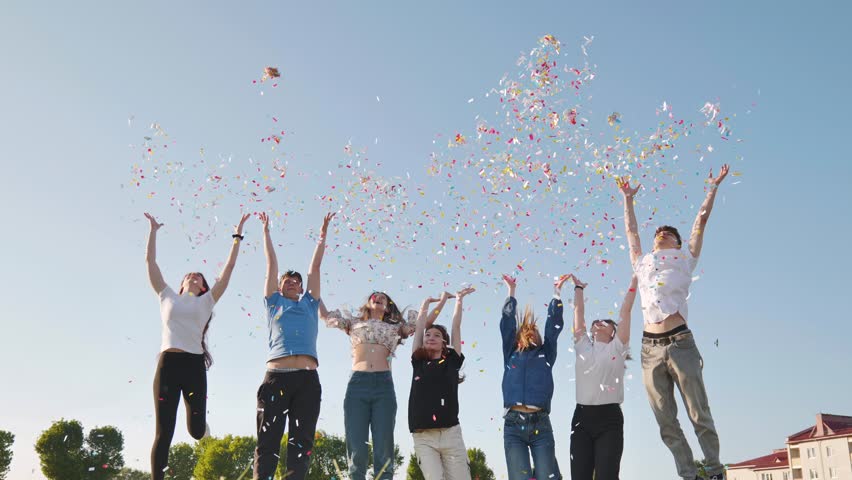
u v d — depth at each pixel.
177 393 5.84
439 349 6.72
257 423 5.79
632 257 6.39
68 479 33.25
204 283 6.53
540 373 6.49
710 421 5.54
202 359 6.11
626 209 6.62
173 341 5.96
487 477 34.84
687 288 5.91
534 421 6.33
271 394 5.79
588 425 6.10
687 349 5.72
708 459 5.46
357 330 6.60
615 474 5.88
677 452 5.67
